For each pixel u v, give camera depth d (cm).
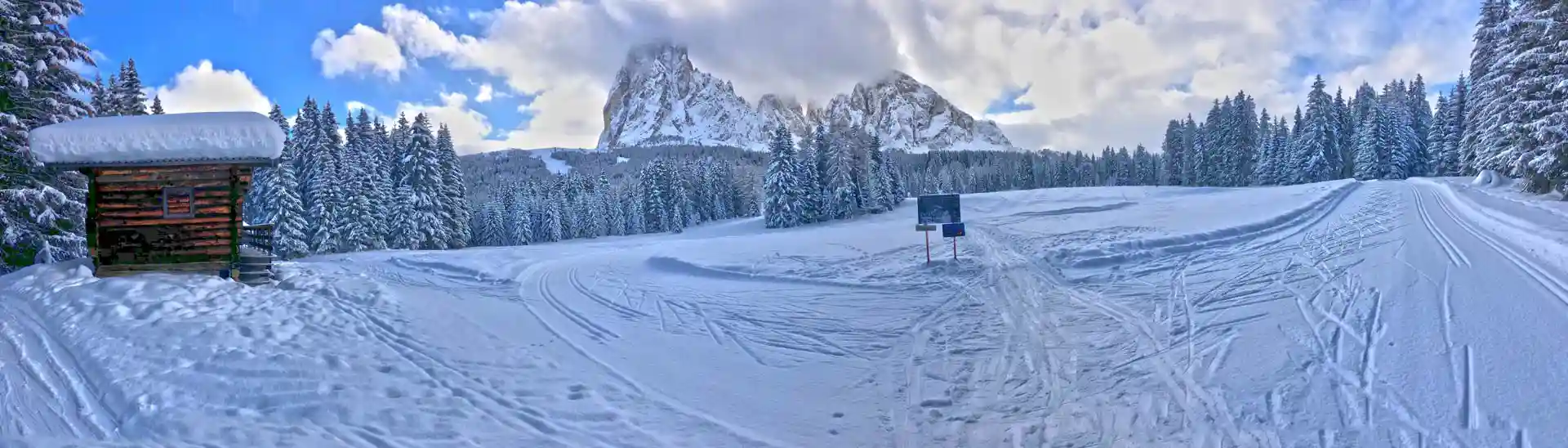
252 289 1198
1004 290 1213
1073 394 670
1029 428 595
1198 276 1230
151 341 863
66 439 605
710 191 8419
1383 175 6034
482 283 1598
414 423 637
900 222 3084
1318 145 6153
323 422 636
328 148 3681
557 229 6706
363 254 2456
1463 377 604
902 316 1065
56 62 1597
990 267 1438
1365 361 673
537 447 587
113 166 1246
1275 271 1220
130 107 3005
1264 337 791
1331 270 1189
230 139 1248
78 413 665
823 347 907
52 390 721
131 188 1277
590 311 1202
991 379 737
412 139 3916
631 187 8588
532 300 1321
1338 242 1556
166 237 1284
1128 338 851
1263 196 3136
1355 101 8181
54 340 886
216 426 620
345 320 1032
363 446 588
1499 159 3055
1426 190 3188
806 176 5578
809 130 6022
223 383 728
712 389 746
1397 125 6100
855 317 1075
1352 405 569
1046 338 884
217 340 872
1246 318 889
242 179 1319
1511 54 2702
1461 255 1225
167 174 1286
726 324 1066
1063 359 787
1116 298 1089
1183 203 3158
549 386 753
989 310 1073
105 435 614
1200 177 7781
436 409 672
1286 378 647
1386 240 1532
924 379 755
